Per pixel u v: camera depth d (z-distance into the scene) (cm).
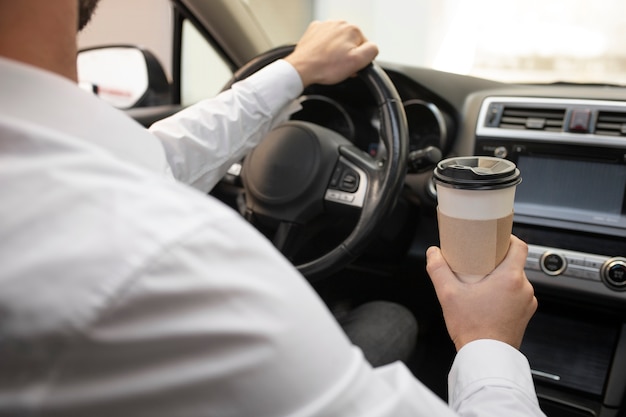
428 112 123
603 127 109
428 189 118
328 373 30
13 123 28
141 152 38
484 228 53
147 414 27
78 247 26
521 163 116
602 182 110
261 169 102
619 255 109
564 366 125
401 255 126
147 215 28
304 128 101
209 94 159
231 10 138
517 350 54
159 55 172
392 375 38
